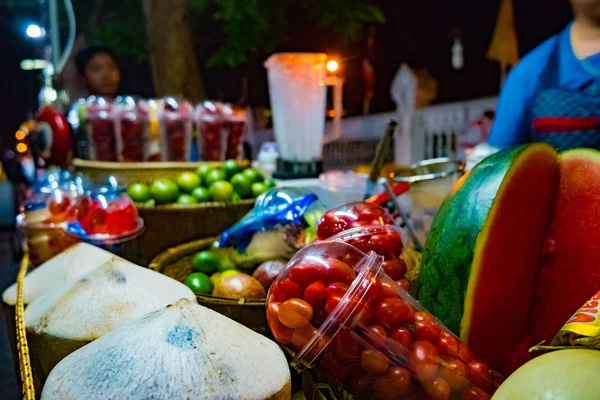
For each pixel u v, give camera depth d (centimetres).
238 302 111
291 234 138
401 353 81
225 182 185
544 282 102
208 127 219
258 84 699
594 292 93
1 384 129
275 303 86
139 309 95
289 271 88
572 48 166
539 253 100
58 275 121
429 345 83
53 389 70
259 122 692
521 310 98
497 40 460
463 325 92
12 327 119
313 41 481
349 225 117
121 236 150
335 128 236
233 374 70
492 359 98
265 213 139
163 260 147
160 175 194
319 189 198
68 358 77
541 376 66
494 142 183
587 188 95
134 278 103
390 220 124
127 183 192
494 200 91
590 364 66
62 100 341
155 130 211
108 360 71
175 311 78
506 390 69
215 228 178
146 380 67
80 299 96
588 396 62
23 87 900
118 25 496
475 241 92
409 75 571
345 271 85
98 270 104
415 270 124
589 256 94
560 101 166
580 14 165
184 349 71
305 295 83
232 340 76
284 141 224
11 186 412
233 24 409
